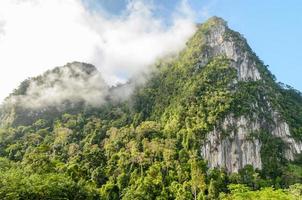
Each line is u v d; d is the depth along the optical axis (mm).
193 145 191500
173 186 162875
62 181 102125
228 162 191875
